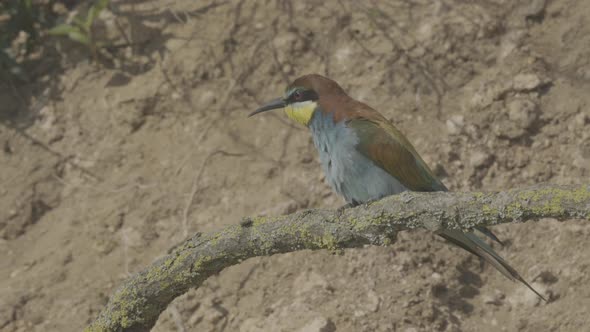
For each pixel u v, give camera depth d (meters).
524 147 10.89
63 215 11.41
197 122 11.88
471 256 10.02
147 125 12.05
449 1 12.23
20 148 12.11
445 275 9.85
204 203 11.06
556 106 11.09
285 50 12.18
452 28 11.88
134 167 11.64
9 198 11.56
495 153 10.89
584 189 5.23
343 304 9.61
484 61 11.66
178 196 11.17
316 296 9.74
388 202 6.11
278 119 11.66
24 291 10.47
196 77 12.21
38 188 11.66
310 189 10.88
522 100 11.09
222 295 10.02
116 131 12.05
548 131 10.94
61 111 12.36
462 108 11.27
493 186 10.69
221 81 12.14
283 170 11.14
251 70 12.14
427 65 11.73
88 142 12.03
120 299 6.78
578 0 11.97
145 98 12.12
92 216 11.23
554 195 5.31
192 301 9.98
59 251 10.92
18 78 12.70
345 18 12.36
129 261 10.63
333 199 10.75
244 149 11.48
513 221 5.54
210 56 12.34
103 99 12.34
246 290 10.02
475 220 5.71
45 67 12.82
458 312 9.64
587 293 9.49
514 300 9.70
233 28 12.55
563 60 11.49
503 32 11.83
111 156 11.81
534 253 10.02
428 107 11.41
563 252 9.91
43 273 10.69
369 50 12.02
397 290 9.66
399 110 11.43
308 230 6.38
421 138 11.10
